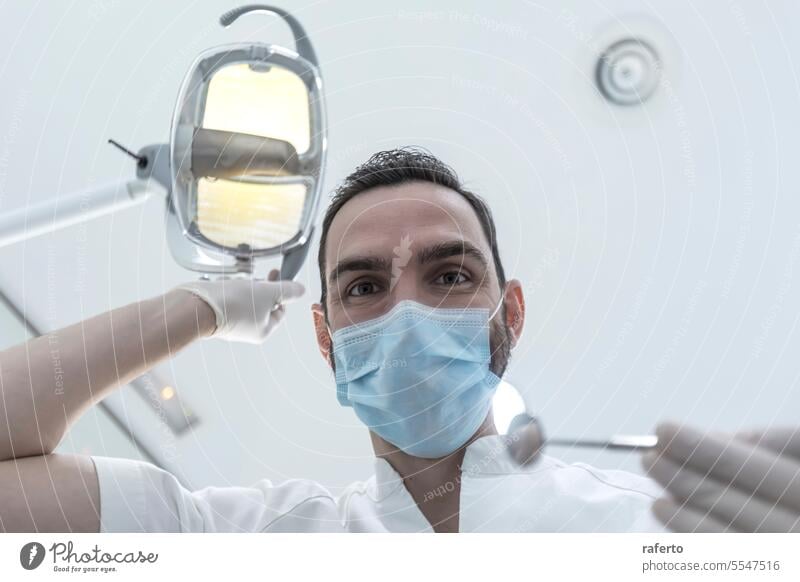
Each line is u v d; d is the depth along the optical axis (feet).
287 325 4.16
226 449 4.09
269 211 2.96
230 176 2.88
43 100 4.26
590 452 3.43
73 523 2.68
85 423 4.00
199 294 3.18
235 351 4.19
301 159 2.92
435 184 3.10
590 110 4.05
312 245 3.72
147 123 4.30
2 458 2.70
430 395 2.87
